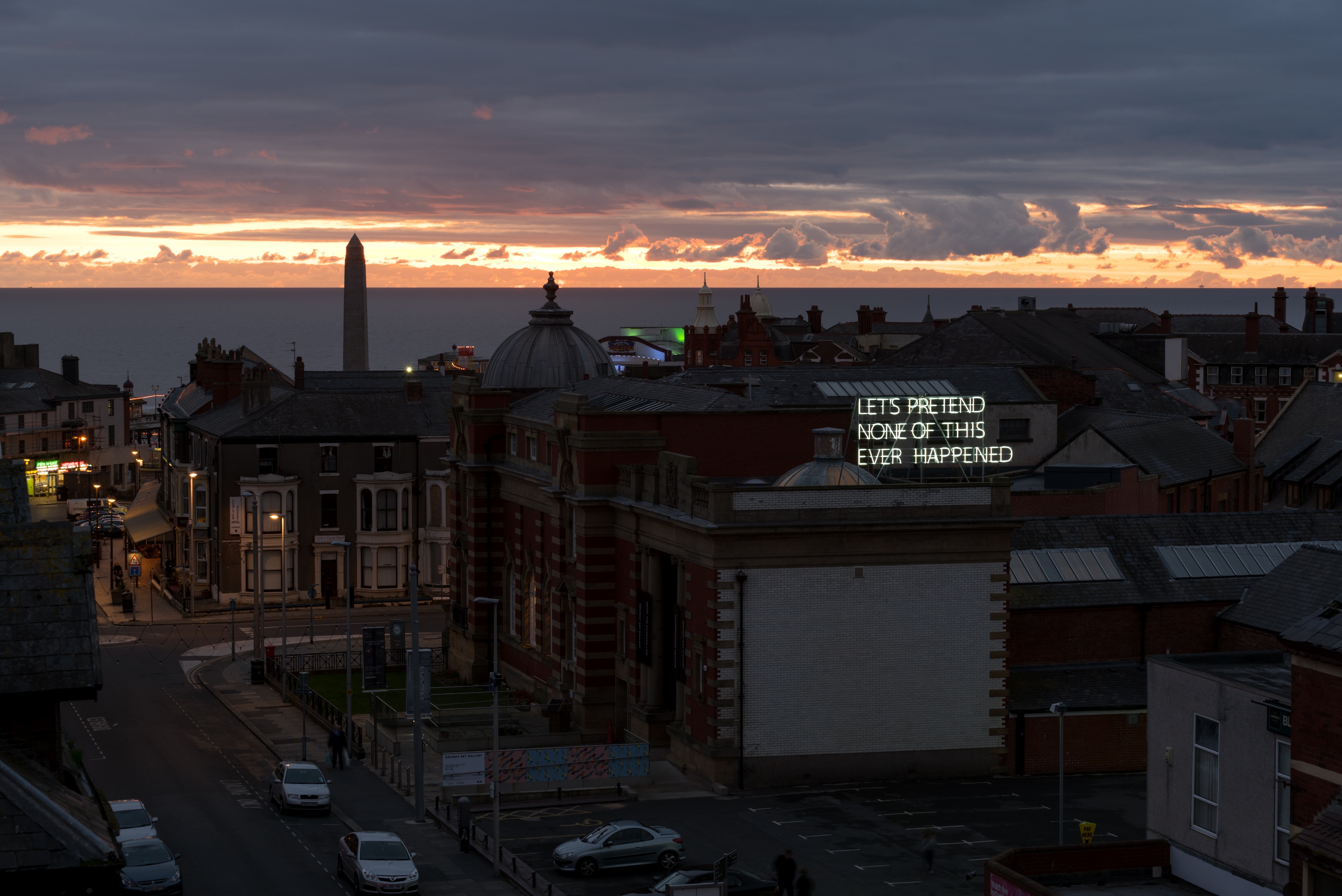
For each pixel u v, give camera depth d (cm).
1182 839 4262
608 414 7325
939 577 6525
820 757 6456
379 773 6919
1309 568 6819
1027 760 6631
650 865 5353
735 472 7419
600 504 7306
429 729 7475
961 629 6556
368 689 8119
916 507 6488
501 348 9550
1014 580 6925
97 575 12962
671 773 6675
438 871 5378
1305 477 11119
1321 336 17712
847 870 5322
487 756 6300
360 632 10425
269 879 5200
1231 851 4072
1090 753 6681
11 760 2531
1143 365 14775
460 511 9088
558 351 9381
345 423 11588
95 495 16825
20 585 2578
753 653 6384
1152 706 4403
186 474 12075
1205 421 12838
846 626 6456
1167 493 9762
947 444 8819
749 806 6147
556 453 7794
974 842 5641
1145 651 6969
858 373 10481
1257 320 17925
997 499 6562
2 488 3338
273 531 11394
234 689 8762
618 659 7325
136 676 9181
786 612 6400
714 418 7381
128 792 6488
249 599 11381
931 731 6550
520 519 8462
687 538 6562
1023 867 4175
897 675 6506
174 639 10294
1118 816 5962
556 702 7469
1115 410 11062
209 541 11619
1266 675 4231
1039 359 12950
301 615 11125
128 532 12600
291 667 9175
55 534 2644
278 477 11350
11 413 16038
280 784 6194
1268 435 12306
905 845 5609
